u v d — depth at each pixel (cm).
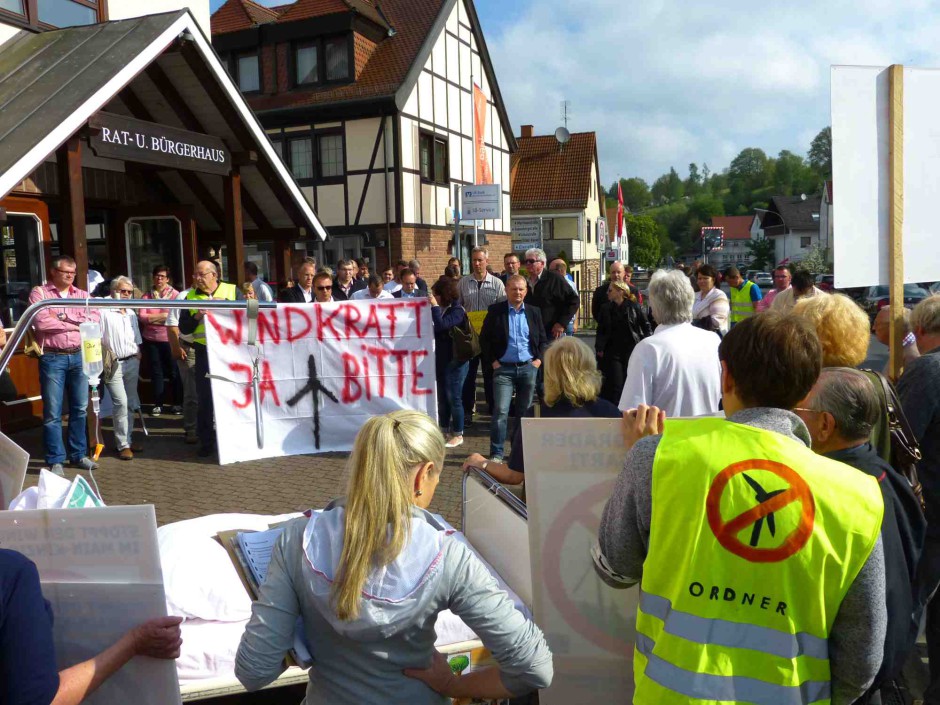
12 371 827
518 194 3941
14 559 168
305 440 657
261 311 638
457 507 572
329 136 2039
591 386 365
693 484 169
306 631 182
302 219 1123
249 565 287
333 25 2000
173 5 1155
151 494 613
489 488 310
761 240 8312
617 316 779
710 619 164
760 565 163
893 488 218
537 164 4038
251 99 2122
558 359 366
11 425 825
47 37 872
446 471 680
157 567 195
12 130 694
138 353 746
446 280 788
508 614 183
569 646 248
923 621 307
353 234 2025
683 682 163
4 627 162
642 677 172
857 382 222
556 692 250
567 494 244
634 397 345
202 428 734
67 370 680
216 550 296
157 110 977
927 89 329
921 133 329
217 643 267
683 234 13550
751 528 164
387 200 1988
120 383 720
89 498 263
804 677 163
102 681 188
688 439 176
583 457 241
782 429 176
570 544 245
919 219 332
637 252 8969
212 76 908
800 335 179
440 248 2195
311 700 183
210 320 629
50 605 195
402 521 179
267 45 2091
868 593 163
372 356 655
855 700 172
